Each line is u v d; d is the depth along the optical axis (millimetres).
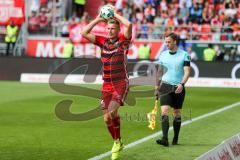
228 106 49656
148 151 28062
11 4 82750
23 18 83000
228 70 74000
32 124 38031
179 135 33094
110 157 26766
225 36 84000
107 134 34000
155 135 33219
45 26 87438
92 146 29859
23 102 51125
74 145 30156
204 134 33625
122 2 91938
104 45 25406
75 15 92312
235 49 80812
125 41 25203
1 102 51062
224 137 32562
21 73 77750
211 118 41219
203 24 87625
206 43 81438
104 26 72188
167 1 90312
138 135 33344
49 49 84562
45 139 32094
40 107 47500
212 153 18984
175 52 28828
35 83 74000
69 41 82562
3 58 78125
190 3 89125
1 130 35375
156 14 89938
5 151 28344
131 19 89688
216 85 74000
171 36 28672
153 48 82562
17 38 83812
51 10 88188
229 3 88375
